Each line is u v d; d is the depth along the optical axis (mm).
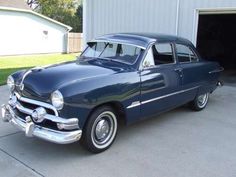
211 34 15211
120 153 4570
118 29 11102
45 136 4074
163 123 5992
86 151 4574
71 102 3988
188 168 4180
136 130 5559
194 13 9305
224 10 8867
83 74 4434
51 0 36688
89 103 4152
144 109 5102
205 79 6656
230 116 6582
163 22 9977
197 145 4961
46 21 22984
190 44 6402
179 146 4898
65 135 4016
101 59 5395
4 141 4891
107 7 11242
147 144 4938
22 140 4941
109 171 4035
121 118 4945
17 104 4512
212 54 15078
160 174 3994
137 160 4367
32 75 4438
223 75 11609
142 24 10461
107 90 4359
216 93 8727
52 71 4492
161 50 5504
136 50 5184
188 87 6133
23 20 21391
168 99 5621
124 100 4652
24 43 21844
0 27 20125
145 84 4984
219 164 4320
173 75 5625
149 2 10164
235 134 5508
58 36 24109
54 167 4105
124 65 5020
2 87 8953
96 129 4402
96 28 11719
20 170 4008
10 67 14203
